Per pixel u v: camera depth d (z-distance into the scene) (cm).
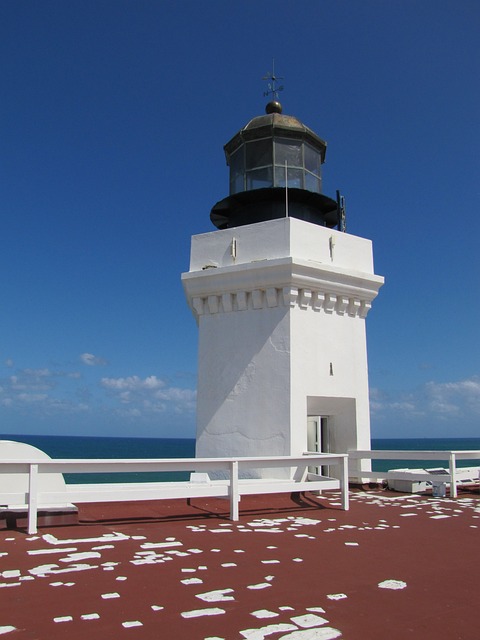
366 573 602
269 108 1588
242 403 1329
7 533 769
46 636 416
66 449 13575
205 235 1432
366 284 1416
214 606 484
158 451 12406
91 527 824
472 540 789
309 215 1520
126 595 511
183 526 852
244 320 1366
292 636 421
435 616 474
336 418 1438
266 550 700
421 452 1280
